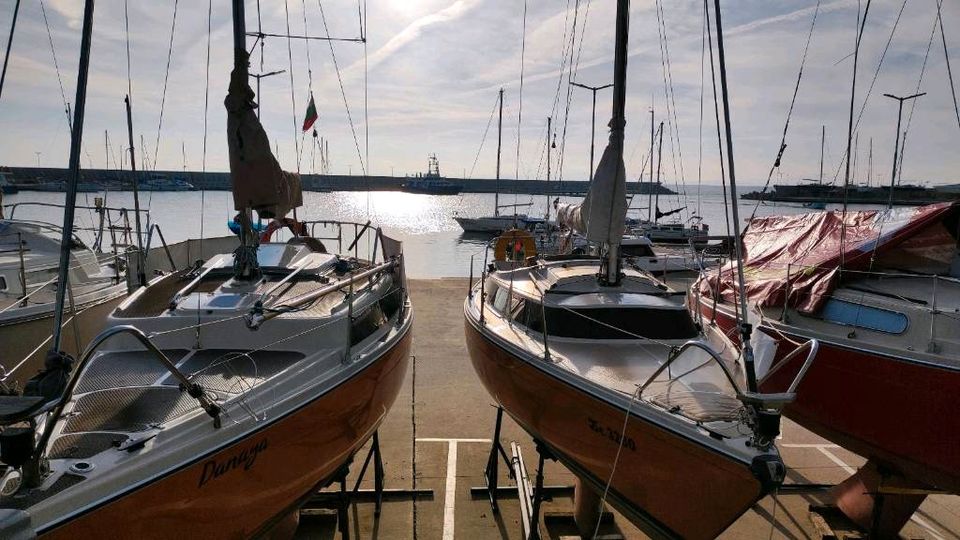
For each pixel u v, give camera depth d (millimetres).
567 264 8039
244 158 5156
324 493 5629
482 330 6902
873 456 6312
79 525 2943
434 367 10734
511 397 6340
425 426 8344
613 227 6422
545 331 5629
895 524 6125
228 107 5133
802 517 6590
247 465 3934
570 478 7168
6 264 7473
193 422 3662
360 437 5582
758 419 3947
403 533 5980
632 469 4844
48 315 7066
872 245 7156
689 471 4359
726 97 3914
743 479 3977
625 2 6051
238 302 5074
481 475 7109
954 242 6840
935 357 5641
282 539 5184
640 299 6336
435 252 32531
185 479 3461
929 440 5750
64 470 3092
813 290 7305
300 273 6195
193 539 3666
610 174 6312
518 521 6270
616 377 5262
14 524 2586
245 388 4270
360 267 7406
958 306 6207
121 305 5117
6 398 2814
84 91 3119
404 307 7023
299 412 4324
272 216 5906
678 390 4941
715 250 22109
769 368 4371
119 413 3734
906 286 6863
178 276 6215
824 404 6711
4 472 3156
